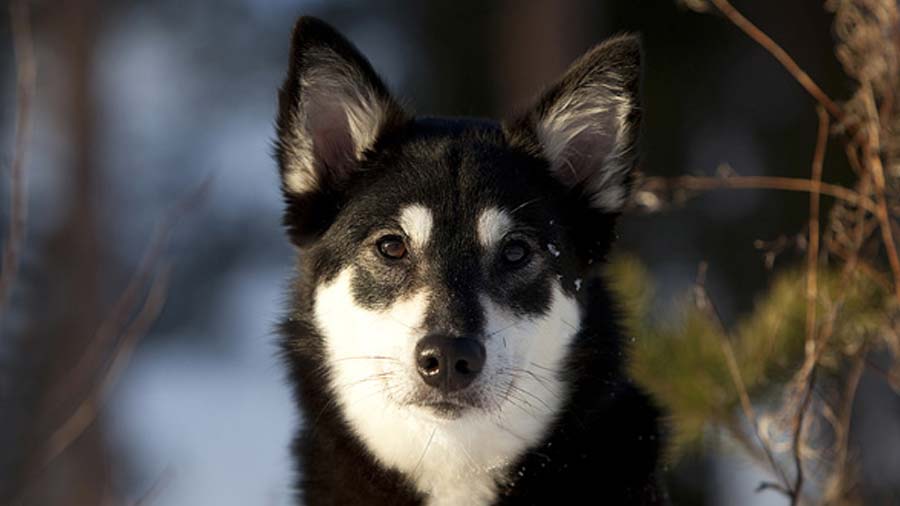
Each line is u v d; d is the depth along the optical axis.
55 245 26.31
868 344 10.57
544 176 8.76
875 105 11.46
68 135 27.11
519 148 8.78
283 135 8.85
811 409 10.27
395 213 8.40
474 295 8.08
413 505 8.40
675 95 21.97
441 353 7.83
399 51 24.00
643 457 8.43
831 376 11.98
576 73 8.81
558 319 8.40
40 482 20.42
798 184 11.09
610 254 8.98
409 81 23.59
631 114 8.73
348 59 8.83
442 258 8.22
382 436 8.34
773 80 22.25
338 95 8.88
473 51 23.75
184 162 28.05
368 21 24.30
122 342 11.27
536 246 8.38
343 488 8.50
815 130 21.12
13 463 20.52
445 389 7.89
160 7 27.88
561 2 23.06
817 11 21.91
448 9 23.61
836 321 10.02
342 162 8.90
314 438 8.66
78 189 26.98
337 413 8.50
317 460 8.64
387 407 8.22
